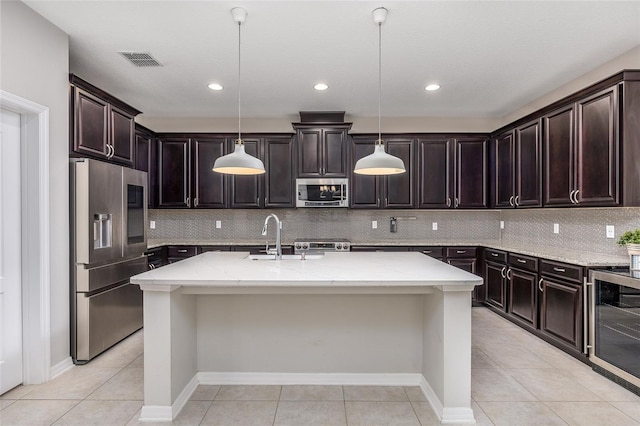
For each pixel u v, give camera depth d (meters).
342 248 4.59
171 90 3.97
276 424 2.04
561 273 3.08
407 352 2.52
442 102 4.41
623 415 2.14
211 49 3.00
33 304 2.48
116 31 2.70
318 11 2.45
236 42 2.88
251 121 5.13
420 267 2.41
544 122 3.57
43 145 2.49
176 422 2.06
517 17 2.52
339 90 3.98
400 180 4.79
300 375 2.52
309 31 2.71
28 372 2.48
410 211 5.14
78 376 2.61
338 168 4.74
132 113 3.60
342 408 2.21
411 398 2.33
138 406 2.22
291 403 2.26
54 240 2.60
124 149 3.46
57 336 2.63
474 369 2.77
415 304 2.51
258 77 3.61
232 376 2.53
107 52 3.04
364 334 2.52
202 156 4.80
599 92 2.88
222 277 2.04
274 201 4.79
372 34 2.76
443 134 4.77
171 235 5.18
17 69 2.30
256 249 4.58
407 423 2.06
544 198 3.57
